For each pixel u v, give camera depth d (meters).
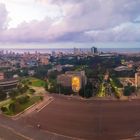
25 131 193.12
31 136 181.62
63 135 184.25
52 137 179.50
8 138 176.62
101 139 176.12
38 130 195.75
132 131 192.88
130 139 175.75
